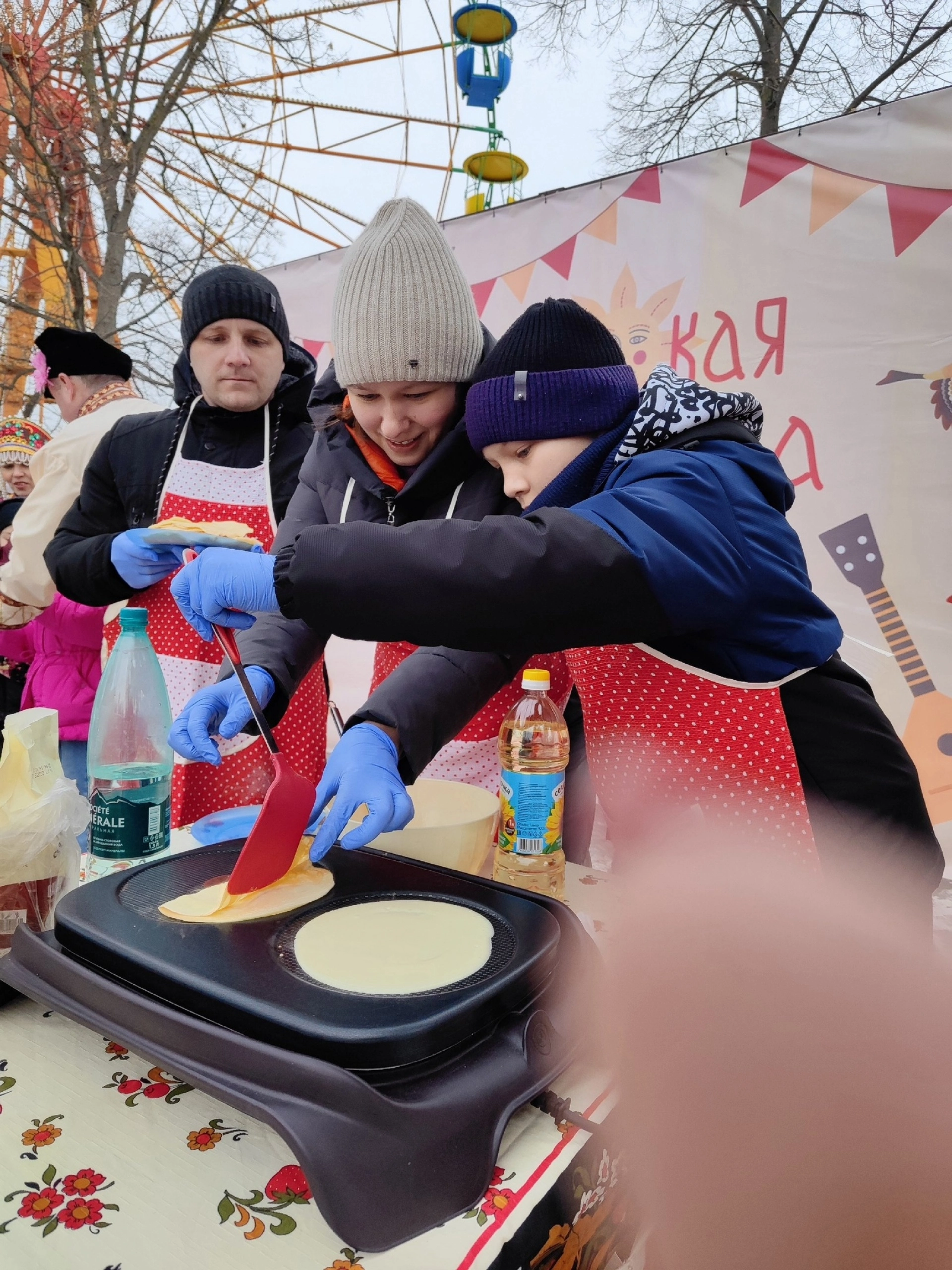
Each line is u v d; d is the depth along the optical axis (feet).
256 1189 1.70
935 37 13.23
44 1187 1.69
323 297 11.94
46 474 6.34
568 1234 1.75
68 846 2.62
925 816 3.16
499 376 3.15
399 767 3.10
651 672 3.15
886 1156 0.80
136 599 5.39
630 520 2.42
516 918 2.24
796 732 3.03
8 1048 2.17
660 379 3.02
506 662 3.56
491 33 17.24
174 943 2.06
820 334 8.46
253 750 5.24
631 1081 1.02
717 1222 0.87
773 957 0.97
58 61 18.92
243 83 25.02
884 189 8.02
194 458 5.54
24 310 20.84
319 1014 1.74
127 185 19.33
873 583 8.43
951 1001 0.88
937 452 8.05
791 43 14.39
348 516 4.42
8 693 7.72
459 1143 1.64
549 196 9.82
